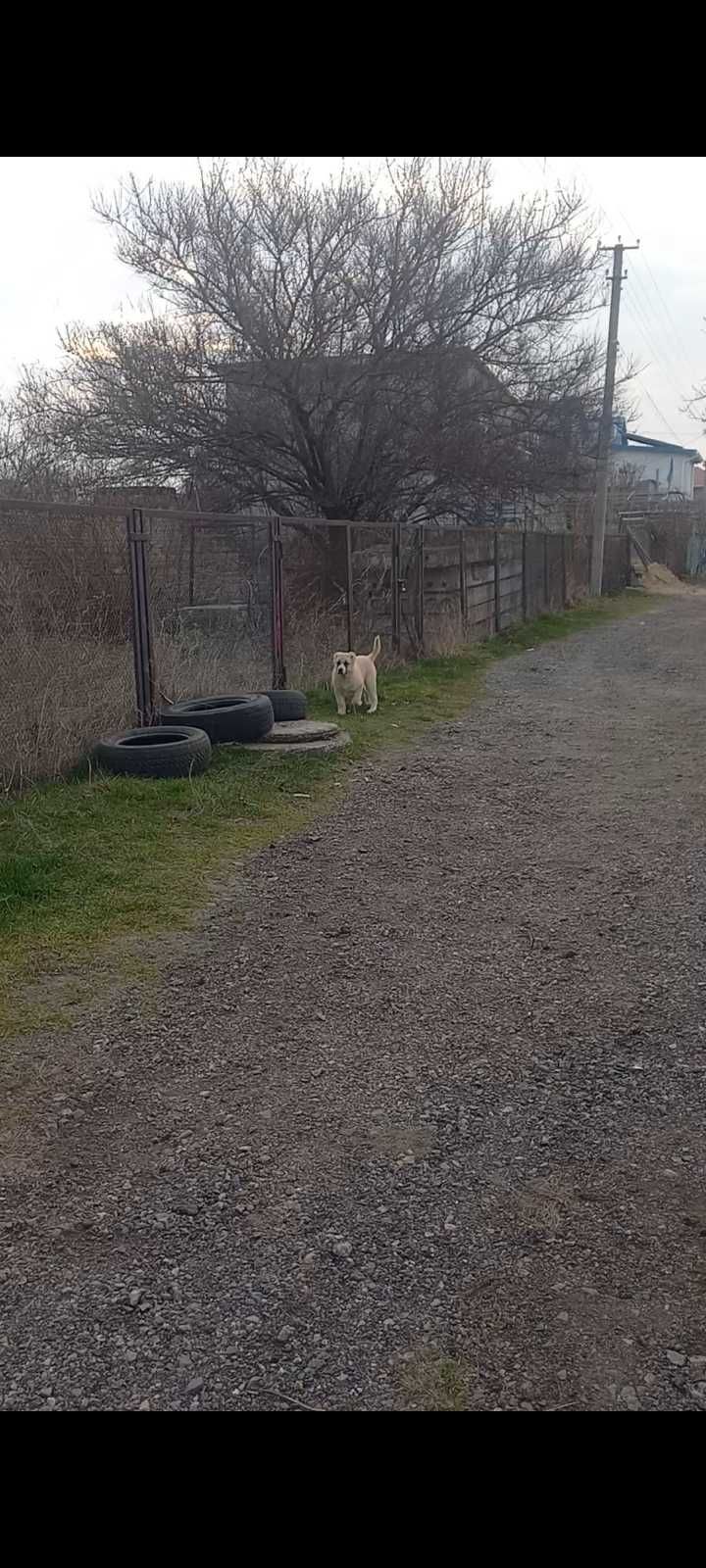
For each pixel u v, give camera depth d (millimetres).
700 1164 3059
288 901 5324
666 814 7051
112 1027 3889
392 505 17766
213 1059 3689
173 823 6387
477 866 6004
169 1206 2844
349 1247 2676
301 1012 4078
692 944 4777
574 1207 2848
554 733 9922
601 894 5516
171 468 16719
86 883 5297
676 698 11992
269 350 15516
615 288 28656
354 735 9266
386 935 4922
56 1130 3219
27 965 4379
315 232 15664
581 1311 2445
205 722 8281
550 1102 3412
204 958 4551
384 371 15820
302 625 12688
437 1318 2428
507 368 17359
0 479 14734
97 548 9102
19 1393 2215
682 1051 3764
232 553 11305
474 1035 3902
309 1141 3180
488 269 16703
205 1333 2381
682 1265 2607
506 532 19984
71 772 7254
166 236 15750
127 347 16312
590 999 4223
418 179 16078
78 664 7820
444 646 15297
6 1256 2635
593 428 20000
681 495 54562
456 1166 3045
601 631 20734
